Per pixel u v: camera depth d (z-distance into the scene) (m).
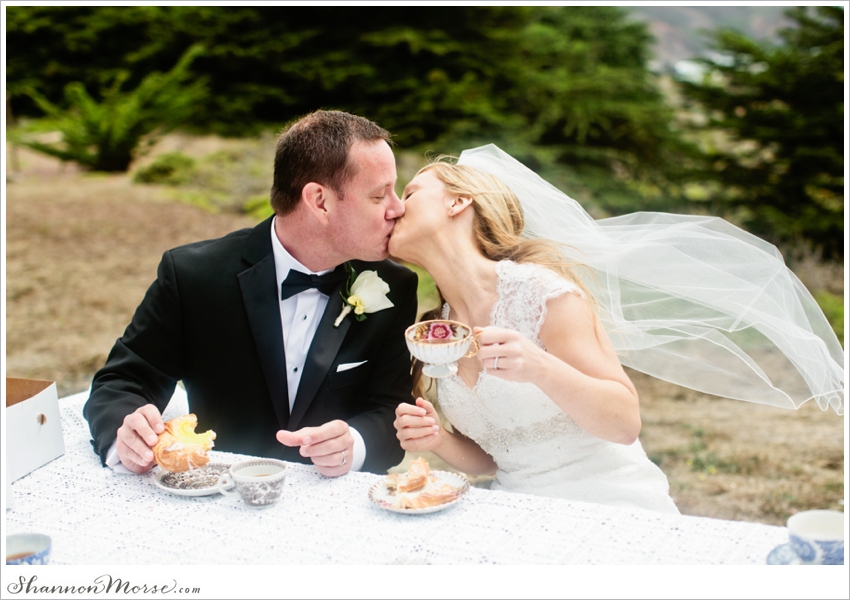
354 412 2.34
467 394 2.13
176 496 1.65
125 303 7.16
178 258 2.26
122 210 9.53
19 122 11.84
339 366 2.25
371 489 1.63
